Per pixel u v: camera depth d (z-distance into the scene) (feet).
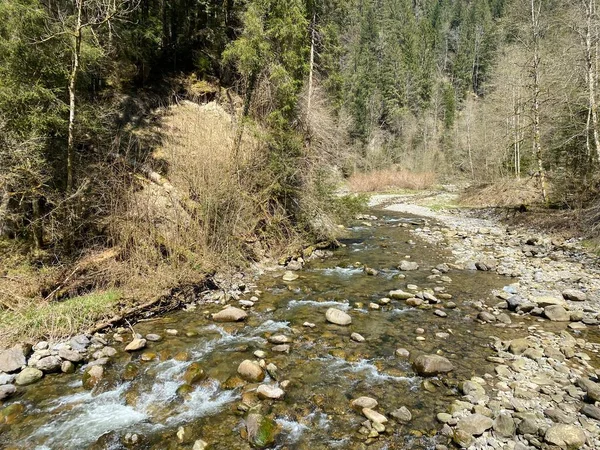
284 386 19.92
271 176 46.19
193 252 36.42
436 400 18.86
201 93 68.44
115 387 19.95
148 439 16.25
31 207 31.55
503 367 21.42
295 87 49.19
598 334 25.72
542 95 70.90
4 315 24.54
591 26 54.39
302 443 15.89
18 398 18.95
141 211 34.65
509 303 31.04
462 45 260.62
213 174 40.32
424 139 179.22
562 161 71.72
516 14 76.33
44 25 30.17
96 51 33.35
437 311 29.96
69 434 16.62
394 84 207.21
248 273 39.52
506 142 96.32
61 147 32.76
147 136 49.60
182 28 75.10
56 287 27.96
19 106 28.37
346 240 58.18
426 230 65.05
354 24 209.15
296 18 47.70
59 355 22.08
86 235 33.17
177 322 28.14
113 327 26.55
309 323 27.99
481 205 89.61
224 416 17.78
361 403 18.26
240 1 66.85
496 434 16.01
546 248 48.91
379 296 34.32
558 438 15.06
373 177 144.77
